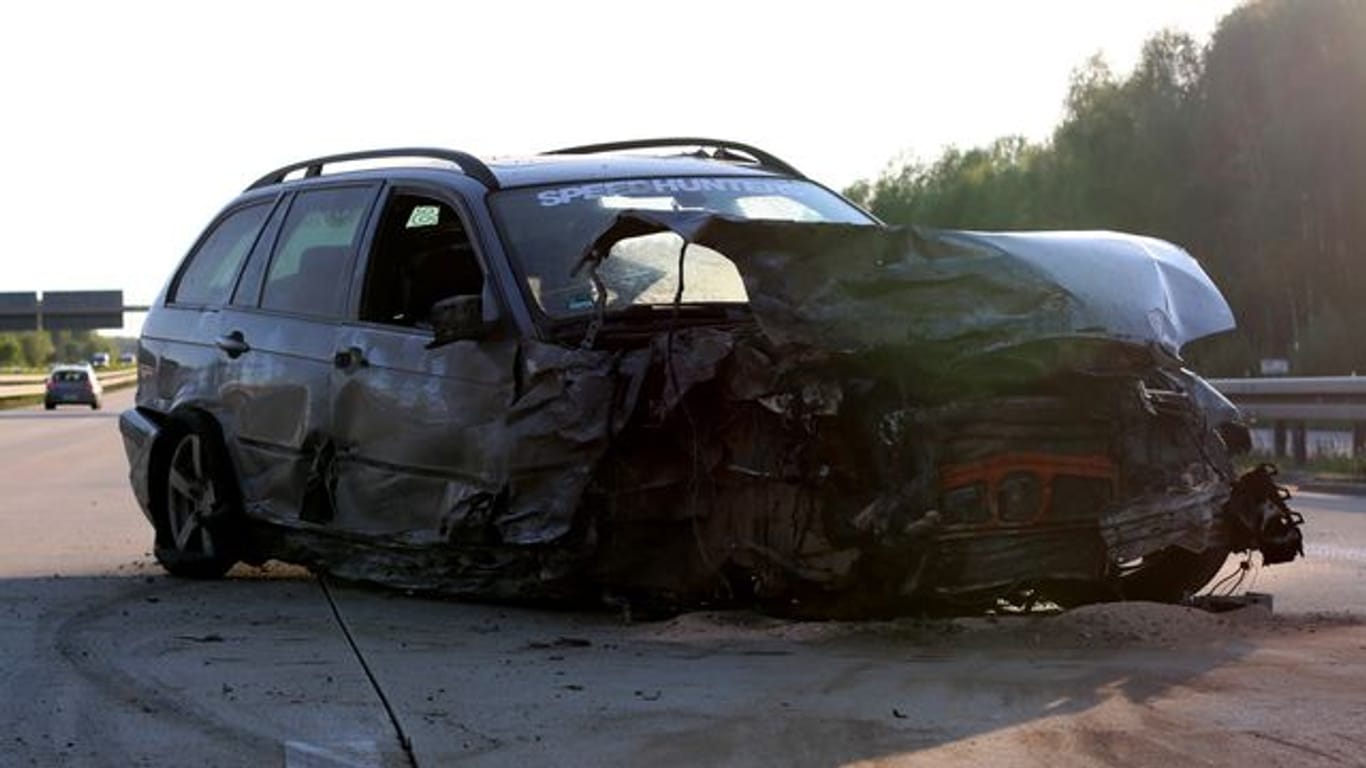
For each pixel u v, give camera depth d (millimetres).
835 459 5336
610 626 6008
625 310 6145
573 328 6078
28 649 5844
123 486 15750
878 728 4379
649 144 7910
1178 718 4453
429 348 6508
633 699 4746
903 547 5340
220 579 7918
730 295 6430
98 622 6480
